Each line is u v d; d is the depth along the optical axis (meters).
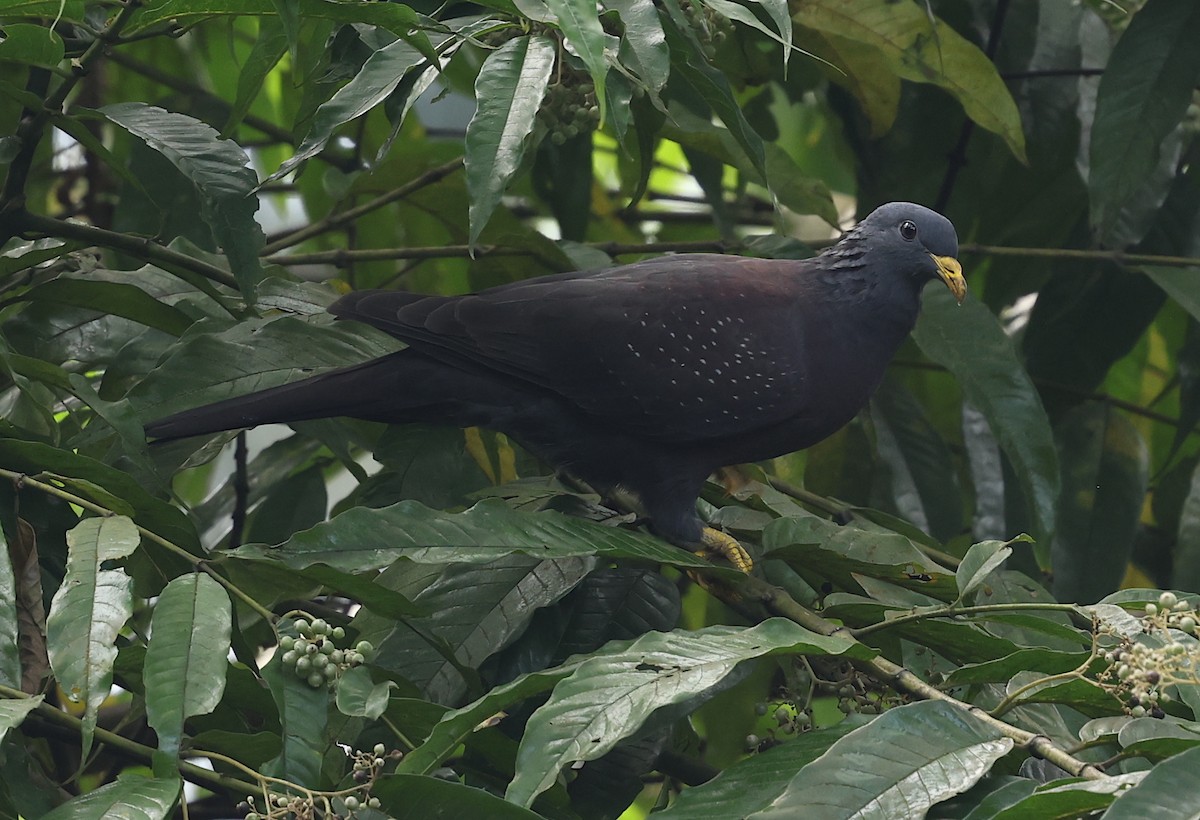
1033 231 10.01
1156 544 9.88
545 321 7.29
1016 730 4.64
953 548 9.98
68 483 5.38
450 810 4.80
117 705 9.17
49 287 6.98
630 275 7.60
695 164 9.09
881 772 4.40
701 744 8.47
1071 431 9.18
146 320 7.28
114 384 7.23
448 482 7.45
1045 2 9.98
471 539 5.67
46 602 5.96
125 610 4.69
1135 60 8.32
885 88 9.09
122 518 5.07
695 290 7.57
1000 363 8.03
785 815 4.27
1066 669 5.14
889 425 9.23
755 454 7.91
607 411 7.39
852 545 6.29
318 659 5.04
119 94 11.42
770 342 7.64
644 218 11.70
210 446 7.20
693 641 5.04
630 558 5.91
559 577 6.62
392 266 10.52
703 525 7.70
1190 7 8.29
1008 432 7.90
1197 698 4.99
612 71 5.88
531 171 9.70
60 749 7.81
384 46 6.78
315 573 5.49
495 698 4.83
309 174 10.79
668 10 6.23
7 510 5.58
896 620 5.62
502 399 7.36
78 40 6.63
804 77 10.02
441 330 7.15
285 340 7.26
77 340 7.43
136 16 5.86
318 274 10.88
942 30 8.38
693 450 7.66
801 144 13.14
